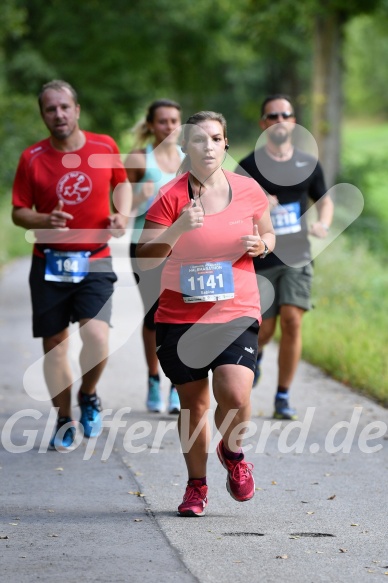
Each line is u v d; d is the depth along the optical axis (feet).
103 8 222.48
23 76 214.48
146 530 37.01
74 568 32.76
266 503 40.75
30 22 222.28
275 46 203.21
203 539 35.94
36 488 42.98
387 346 69.51
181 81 251.80
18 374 69.62
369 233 148.87
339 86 142.20
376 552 34.53
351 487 43.06
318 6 137.39
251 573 32.27
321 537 36.24
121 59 223.51
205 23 230.68
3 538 36.06
